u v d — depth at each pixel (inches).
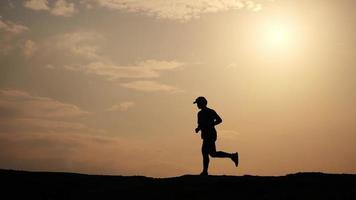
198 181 559.5
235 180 554.6
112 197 527.8
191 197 507.5
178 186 546.9
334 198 473.4
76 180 610.5
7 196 546.0
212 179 565.3
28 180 608.7
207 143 595.2
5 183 593.3
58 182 600.4
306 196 483.5
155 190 539.5
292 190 506.0
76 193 553.0
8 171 651.5
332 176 556.1
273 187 521.7
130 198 520.1
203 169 595.2
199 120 601.3
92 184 591.8
